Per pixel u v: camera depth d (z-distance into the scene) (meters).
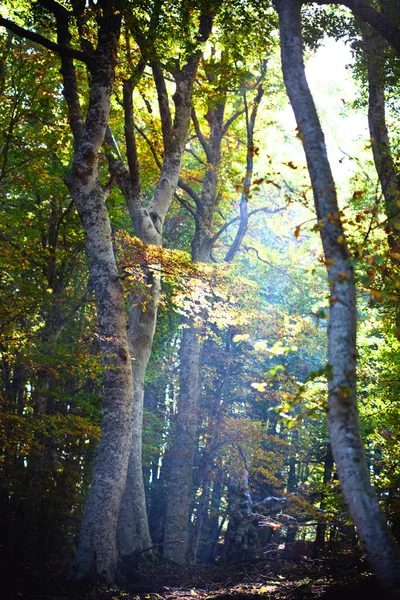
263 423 25.53
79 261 23.27
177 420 21.91
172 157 18.44
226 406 22.98
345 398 6.34
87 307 25.70
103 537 12.90
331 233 7.05
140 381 16.91
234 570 16.94
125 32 16.42
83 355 15.66
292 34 8.60
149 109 20.11
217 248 30.53
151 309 17.06
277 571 15.77
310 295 26.36
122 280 14.53
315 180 7.46
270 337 21.53
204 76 21.98
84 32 16.12
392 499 11.84
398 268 8.99
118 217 24.50
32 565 15.11
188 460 21.39
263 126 26.28
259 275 29.27
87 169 14.38
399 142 13.67
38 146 21.38
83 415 23.23
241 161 25.94
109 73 15.09
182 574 15.55
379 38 14.52
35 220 23.08
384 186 11.81
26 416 17.11
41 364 16.05
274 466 22.19
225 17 15.80
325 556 14.92
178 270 14.27
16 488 18.80
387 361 17.19
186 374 22.17
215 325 24.39
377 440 16.39
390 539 5.92
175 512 20.89
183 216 29.70
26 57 20.67
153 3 14.78
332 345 6.60
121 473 13.38
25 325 21.05
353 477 6.09
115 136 23.36
